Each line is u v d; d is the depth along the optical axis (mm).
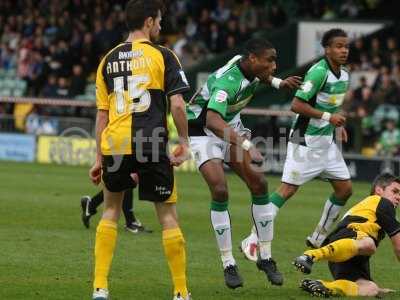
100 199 30312
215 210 21391
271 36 71188
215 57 69562
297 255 26953
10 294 19969
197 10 76812
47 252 25562
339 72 26812
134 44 18891
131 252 26156
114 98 18844
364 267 20875
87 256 25109
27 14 81500
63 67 71812
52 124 64562
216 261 25172
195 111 22062
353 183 56406
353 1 73438
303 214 37656
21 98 66438
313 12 74250
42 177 50750
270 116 61750
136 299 19938
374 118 59562
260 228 21734
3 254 24969
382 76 62344
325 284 20281
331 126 26750
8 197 39469
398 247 20656
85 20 77875
